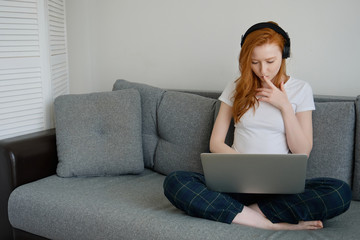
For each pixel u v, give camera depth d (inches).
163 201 65.2
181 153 76.7
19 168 71.5
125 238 57.6
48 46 86.7
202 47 95.9
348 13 78.4
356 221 57.2
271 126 63.3
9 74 79.4
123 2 105.3
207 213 56.1
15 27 79.6
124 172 78.4
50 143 78.5
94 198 65.9
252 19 88.4
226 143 72.9
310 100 64.9
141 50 105.0
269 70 61.6
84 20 111.6
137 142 79.7
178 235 53.6
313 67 83.8
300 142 61.6
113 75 110.8
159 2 100.0
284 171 52.5
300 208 54.6
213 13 92.9
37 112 85.3
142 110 83.7
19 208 68.1
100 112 80.4
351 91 80.8
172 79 101.7
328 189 54.8
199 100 78.0
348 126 66.3
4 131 79.6
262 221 55.7
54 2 92.3
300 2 82.7
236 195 60.7
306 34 83.2
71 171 76.3
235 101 65.7
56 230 64.3
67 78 102.4
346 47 79.8
